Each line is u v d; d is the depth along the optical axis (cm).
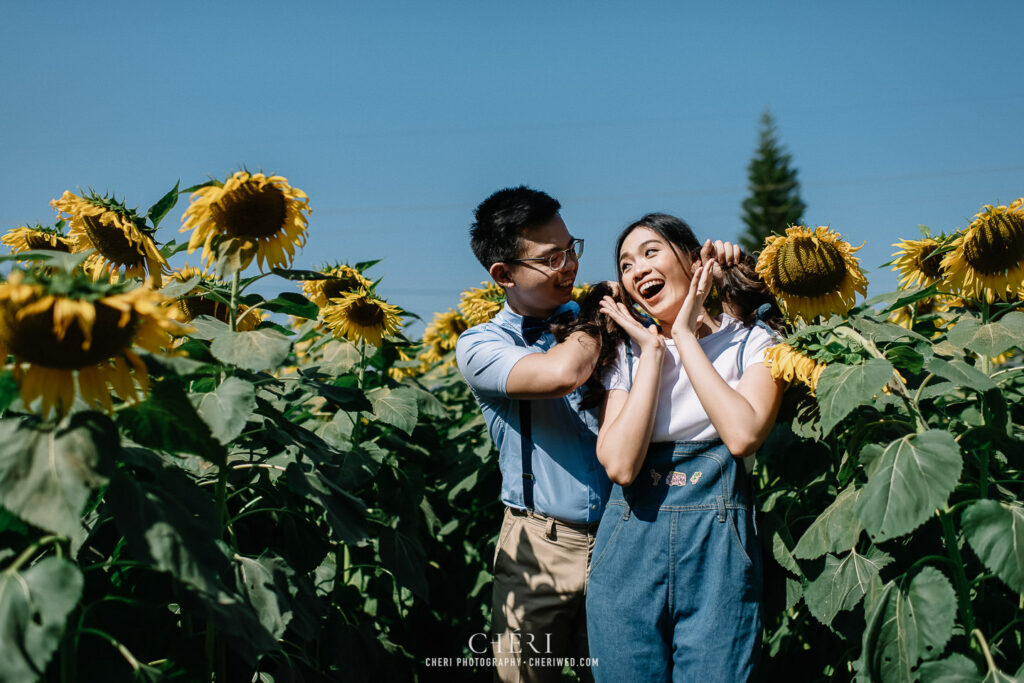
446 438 475
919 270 311
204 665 228
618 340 269
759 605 238
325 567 354
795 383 255
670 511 241
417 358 568
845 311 279
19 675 162
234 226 237
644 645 241
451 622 428
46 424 182
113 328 174
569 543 277
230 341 224
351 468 302
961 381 228
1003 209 249
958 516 257
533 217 282
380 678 349
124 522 184
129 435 205
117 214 256
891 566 258
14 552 196
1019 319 254
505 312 304
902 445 220
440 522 399
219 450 205
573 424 282
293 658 281
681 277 263
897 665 225
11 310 167
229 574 201
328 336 416
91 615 222
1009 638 261
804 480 303
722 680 228
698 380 237
